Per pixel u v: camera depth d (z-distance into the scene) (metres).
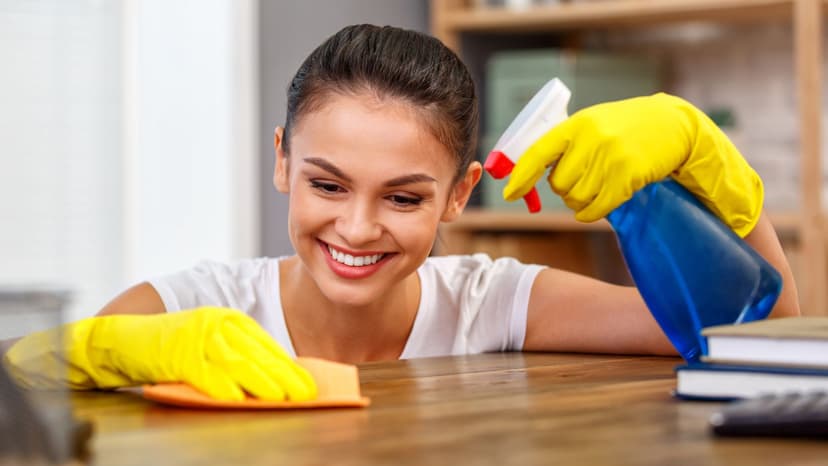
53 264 2.78
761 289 1.07
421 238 1.28
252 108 3.07
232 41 3.05
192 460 0.68
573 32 3.53
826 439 0.73
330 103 1.24
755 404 0.76
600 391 0.98
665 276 1.07
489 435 0.76
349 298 1.30
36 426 0.67
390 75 1.25
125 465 0.67
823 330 0.90
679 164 1.09
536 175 1.08
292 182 1.31
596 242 3.48
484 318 1.59
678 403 0.89
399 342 1.56
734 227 1.20
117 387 1.00
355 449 0.71
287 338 1.53
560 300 1.52
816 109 2.81
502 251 3.20
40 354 0.72
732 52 3.32
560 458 0.68
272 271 1.57
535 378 1.09
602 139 1.04
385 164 1.23
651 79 3.18
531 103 1.10
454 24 3.27
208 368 0.90
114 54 2.92
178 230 3.09
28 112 2.80
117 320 1.01
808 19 2.81
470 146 1.40
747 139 3.15
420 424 0.80
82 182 2.87
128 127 2.93
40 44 2.83
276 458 0.69
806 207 2.83
